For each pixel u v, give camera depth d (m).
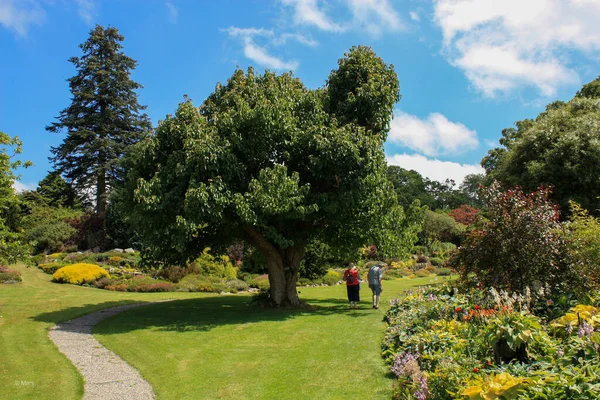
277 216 13.05
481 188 9.50
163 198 11.80
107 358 8.41
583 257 8.34
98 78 42.75
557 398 3.74
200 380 7.02
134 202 13.09
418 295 11.25
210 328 11.10
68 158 41.34
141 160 12.94
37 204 39.75
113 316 13.22
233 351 8.73
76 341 9.80
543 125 22.50
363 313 12.74
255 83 14.32
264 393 6.28
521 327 5.37
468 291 9.71
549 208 8.73
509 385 3.95
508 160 23.55
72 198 44.25
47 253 33.34
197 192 10.97
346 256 16.11
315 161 12.47
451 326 7.05
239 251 30.84
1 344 9.38
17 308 14.35
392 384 6.11
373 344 8.63
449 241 46.09
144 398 6.30
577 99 24.69
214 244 14.80
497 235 8.67
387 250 15.03
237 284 24.03
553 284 8.20
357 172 12.59
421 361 6.18
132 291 21.38
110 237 33.53
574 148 19.75
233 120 12.27
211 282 24.09
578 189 20.05
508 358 5.38
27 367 7.75
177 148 12.89
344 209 13.13
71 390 6.64
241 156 12.88
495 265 8.85
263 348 8.87
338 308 14.26
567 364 4.75
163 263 14.80
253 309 14.31
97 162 40.44
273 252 14.43
